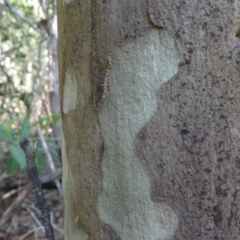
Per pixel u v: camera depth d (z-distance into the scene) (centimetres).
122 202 44
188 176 42
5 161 176
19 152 125
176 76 40
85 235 48
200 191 42
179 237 42
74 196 49
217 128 41
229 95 40
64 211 53
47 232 67
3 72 213
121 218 44
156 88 41
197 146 41
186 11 39
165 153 41
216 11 39
